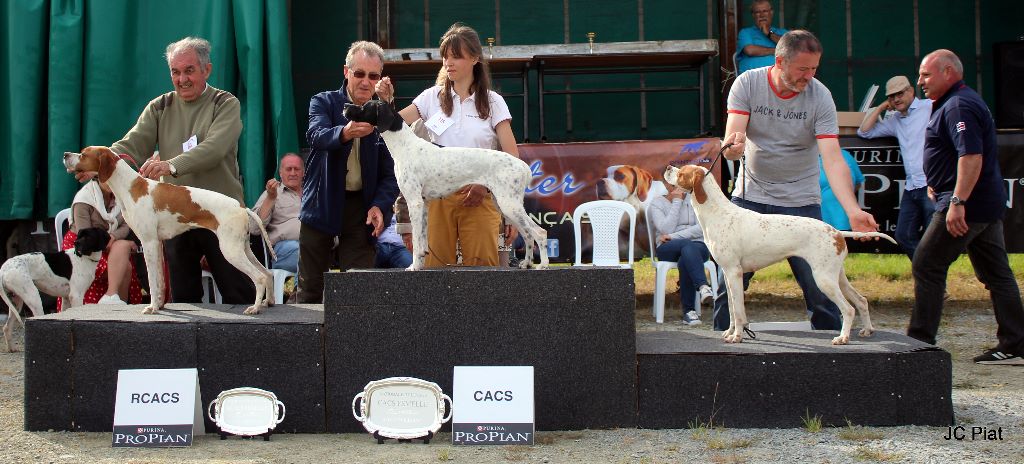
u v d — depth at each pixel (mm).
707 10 9125
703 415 3943
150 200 4180
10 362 5918
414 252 3961
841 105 9141
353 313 3908
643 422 3945
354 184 5074
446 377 3895
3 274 6172
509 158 3918
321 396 3945
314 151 4918
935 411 3912
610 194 7824
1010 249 7676
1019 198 7641
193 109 4910
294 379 3947
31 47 7457
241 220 4242
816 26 9117
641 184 7793
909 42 9094
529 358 3895
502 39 9125
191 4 7566
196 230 4832
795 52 4371
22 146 7461
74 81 7426
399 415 3869
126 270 6359
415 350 3898
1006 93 8445
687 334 4531
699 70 8391
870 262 10859
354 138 4758
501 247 5027
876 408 3914
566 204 7863
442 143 4527
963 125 5258
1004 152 7633
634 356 3922
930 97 5582
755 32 8602
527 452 3631
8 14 7473
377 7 8680
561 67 8625
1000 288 5598
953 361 5691
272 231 6969
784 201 4719
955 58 5488
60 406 4004
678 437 3807
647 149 7793
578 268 3916
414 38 9109
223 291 4941
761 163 4695
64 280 6508
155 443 3785
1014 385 4902
